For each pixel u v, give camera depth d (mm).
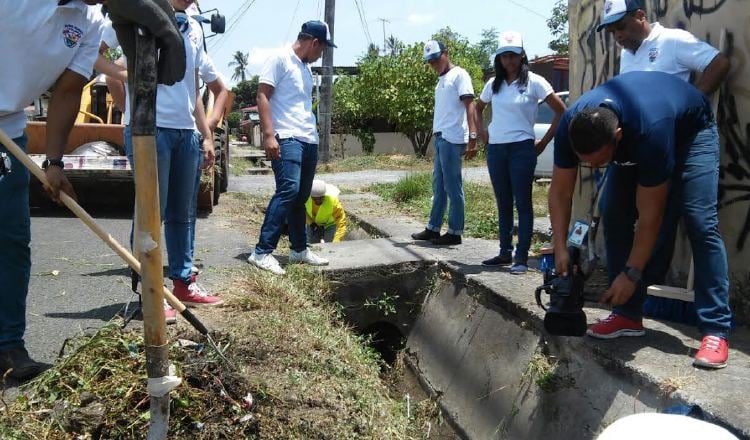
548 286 3557
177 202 4102
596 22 5559
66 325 3898
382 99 20500
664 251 3943
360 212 8891
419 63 20578
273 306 4453
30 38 2893
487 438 4402
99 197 8281
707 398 3021
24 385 2881
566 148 3510
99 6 3160
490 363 4703
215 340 3449
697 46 3975
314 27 5176
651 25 4258
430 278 5941
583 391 3758
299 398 3176
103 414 2650
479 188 10250
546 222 7422
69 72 3055
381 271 5820
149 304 2178
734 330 3977
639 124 3262
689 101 3465
